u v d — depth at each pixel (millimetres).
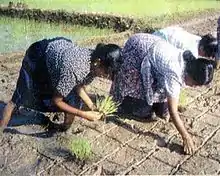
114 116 4770
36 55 3873
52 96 4035
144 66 4082
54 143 4281
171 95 3934
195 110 4984
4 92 5410
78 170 3859
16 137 4383
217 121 4738
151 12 10469
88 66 3729
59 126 4539
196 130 4535
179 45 4355
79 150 4016
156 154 4113
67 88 3768
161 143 4289
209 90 5535
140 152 4141
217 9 10922
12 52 7348
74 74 3699
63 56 3678
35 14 9773
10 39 8398
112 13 9969
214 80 5785
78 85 3973
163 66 3908
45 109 4242
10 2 10203
